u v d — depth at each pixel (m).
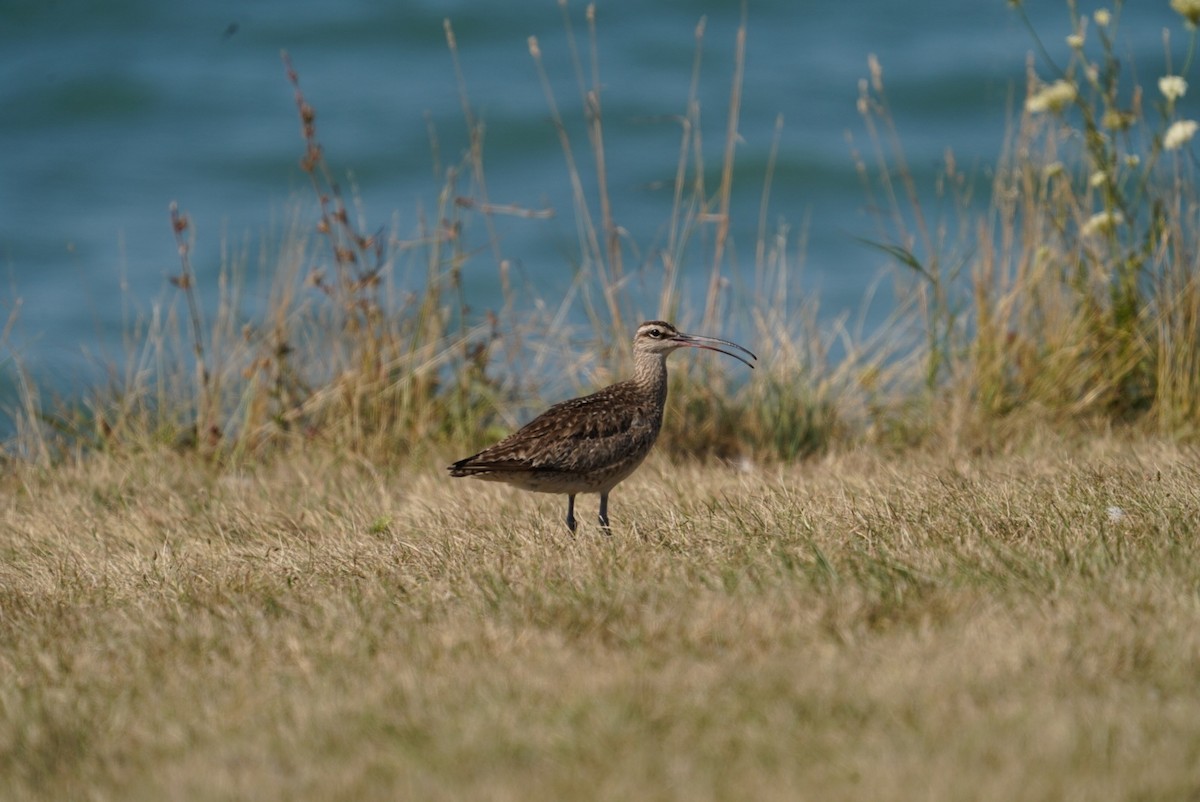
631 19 36.44
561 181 30.02
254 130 32.09
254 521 11.98
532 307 19.89
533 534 10.52
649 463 13.91
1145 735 6.58
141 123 32.72
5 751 7.29
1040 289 14.90
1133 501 10.14
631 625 8.33
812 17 37.09
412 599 9.14
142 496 13.33
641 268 17.77
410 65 34.72
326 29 36.31
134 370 17.25
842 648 7.80
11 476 14.76
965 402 14.69
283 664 8.23
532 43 15.69
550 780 6.52
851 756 6.58
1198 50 33.12
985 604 8.29
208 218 28.47
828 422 15.03
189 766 6.88
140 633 8.85
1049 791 6.10
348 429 15.07
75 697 7.93
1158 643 7.54
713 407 15.09
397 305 16.08
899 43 35.47
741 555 9.50
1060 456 12.41
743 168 30.23
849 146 31.02
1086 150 15.16
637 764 6.63
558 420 11.19
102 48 35.53
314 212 28.53
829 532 9.90
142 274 26.12
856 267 26.66
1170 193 14.31
